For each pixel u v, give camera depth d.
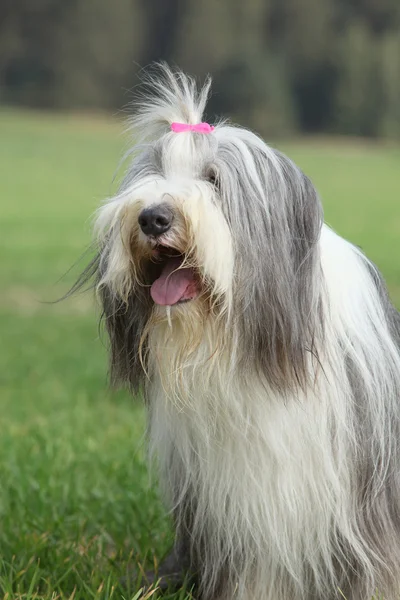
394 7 69.81
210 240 4.18
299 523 4.63
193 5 65.69
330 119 64.25
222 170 4.34
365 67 63.59
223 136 4.52
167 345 4.45
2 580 5.09
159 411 4.74
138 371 4.71
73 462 7.20
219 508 4.71
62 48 66.44
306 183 4.47
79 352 12.74
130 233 4.31
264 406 4.43
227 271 4.21
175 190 4.23
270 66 62.72
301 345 4.34
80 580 5.15
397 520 4.76
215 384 4.43
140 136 4.88
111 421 8.82
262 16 65.81
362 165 47.09
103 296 4.66
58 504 6.43
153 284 4.39
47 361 12.13
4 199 34.56
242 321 4.29
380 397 4.55
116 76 66.50
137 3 67.44
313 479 4.56
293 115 63.03
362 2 70.06
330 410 4.50
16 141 51.62
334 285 4.54
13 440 7.95
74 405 9.52
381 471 4.59
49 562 5.52
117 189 4.85
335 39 65.62
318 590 4.78
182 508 4.97
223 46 63.75
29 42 66.50
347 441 4.54
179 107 4.80
